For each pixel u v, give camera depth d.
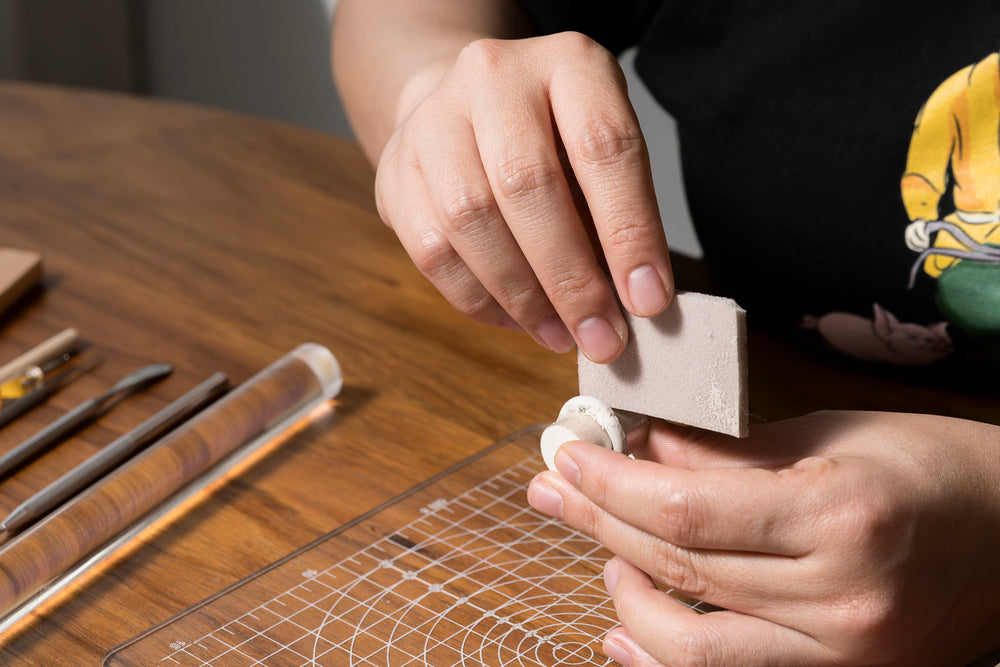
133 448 0.46
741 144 0.56
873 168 0.53
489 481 0.45
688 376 0.39
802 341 0.55
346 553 0.42
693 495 0.36
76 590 0.41
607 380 0.40
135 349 0.53
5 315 0.55
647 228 0.38
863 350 0.55
